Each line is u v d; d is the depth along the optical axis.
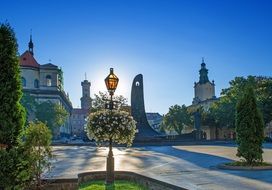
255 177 12.60
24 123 7.45
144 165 18.02
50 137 9.50
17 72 7.39
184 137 56.12
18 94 7.33
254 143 15.82
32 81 102.31
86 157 23.36
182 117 88.69
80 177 11.99
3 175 6.86
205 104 112.50
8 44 7.34
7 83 7.15
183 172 14.71
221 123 67.75
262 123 16.03
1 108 7.02
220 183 11.25
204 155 24.84
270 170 14.78
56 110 81.81
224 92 67.88
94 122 11.66
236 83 63.44
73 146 44.06
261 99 57.19
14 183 7.03
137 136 48.47
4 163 6.87
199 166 17.31
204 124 73.25
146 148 37.75
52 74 105.31
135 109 50.09
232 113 63.22
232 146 40.62
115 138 11.74
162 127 105.94
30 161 7.99
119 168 16.48
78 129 160.88
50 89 104.38
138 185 11.17
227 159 20.95
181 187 8.76
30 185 8.95
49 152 9.48
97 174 12.58
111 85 11.91
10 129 7.04
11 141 7.21
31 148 9.04
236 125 16.34
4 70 7.18
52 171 14.09
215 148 35.66
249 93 16.20
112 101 11.93
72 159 21.55
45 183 9.79
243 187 10.43
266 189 10.08
